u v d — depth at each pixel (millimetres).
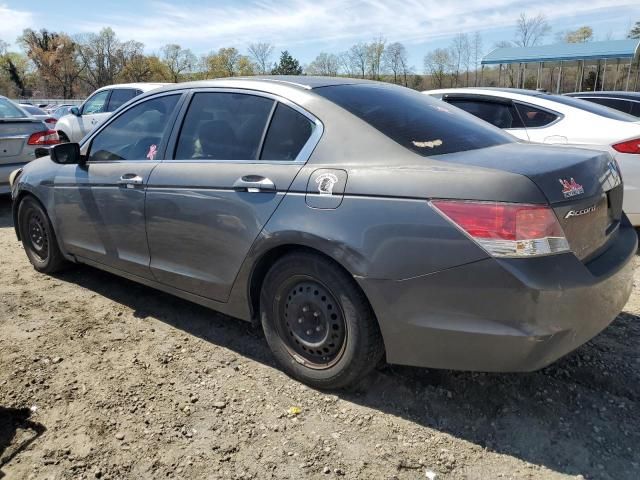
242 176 3037
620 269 2604
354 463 2406
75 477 2334
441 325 2414
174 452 2482
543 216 2250
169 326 3744
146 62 73688
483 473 2336
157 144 3641
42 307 4059
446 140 2822
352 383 2838
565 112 5629
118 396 2900
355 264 2553
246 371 3156
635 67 32531
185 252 3379
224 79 3496
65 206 4223
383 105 3045
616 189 2891
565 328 2318
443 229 2354
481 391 2902
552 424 2637
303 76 3424
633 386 2932
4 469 2375
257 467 2389
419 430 2621
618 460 2389
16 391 2945
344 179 2650
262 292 3059
